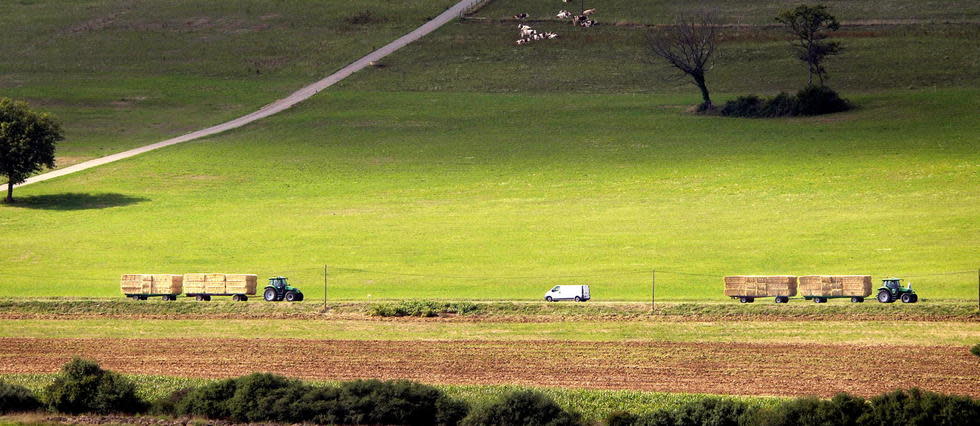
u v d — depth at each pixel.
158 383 195.00
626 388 191.38
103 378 182.12
